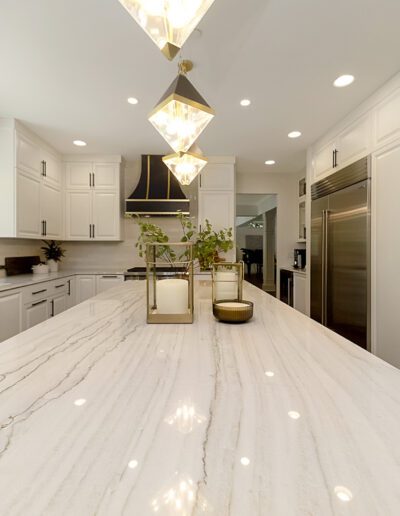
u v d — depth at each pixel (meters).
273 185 5.01
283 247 5.04
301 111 2.78
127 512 0.36
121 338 1.00
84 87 2.37
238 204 8.48
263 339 1.00
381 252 2.39
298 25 1.71
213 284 1.38
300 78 2.25
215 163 4.14
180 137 1.66
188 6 0.89
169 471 0.42
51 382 0.68
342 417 0.55
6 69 2.13
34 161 3.37
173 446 0.47
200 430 0.51
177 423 0.53
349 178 2.79
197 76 2.21
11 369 0.75
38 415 0.55
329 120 2.98
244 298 1.73
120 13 1.62
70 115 2.89
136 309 1.42
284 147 3.78
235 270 1.45
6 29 1.74
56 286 3.38
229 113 2.83
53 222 3.85
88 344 0.94
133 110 2.77
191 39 1.81
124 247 4.47
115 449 0.46
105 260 4.47
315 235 3.52
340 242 2.94
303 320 1.25
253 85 2.34
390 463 0.44
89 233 4.12
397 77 2.19
